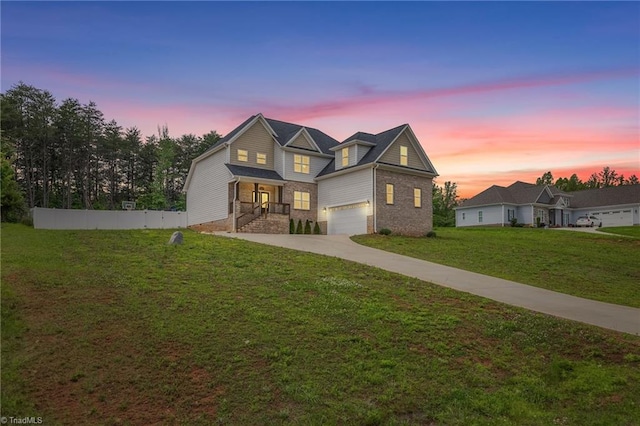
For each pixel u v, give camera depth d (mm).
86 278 10750
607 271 18141
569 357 7977
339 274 13703
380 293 11547
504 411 6117
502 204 49969
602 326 9797
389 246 22406
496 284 14109
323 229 31922
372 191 27906
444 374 7078
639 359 7723
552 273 17109
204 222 33156
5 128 49562
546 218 52344
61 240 16906
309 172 32719
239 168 30266
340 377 6793
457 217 55000
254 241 21047
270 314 9109
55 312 8375
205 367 6840
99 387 6184
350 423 5699
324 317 9195
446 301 11234
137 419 5598
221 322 8492
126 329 7871
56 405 5746
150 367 6730
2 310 8180
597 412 6121
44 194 54438
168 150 62969
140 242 17438
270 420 5680
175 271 12352
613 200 51719
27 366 6500
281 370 6887
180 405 5930
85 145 58719
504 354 8023
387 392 6441
